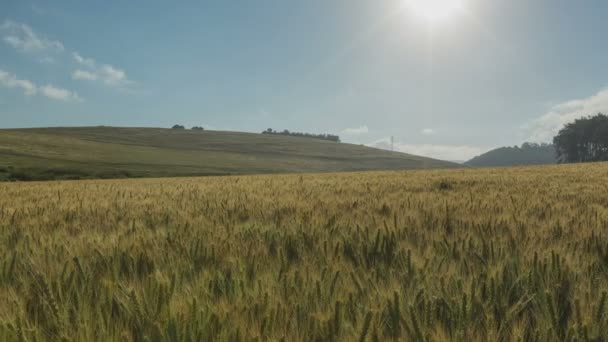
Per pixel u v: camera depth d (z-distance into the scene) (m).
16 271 2.70
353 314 2.00
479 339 1.74
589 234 3.52
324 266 2.60
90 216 5.35
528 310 2.08
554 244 3.17
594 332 1.78
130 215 5.37
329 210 5.34
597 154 173.88
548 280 2.38
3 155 97.44
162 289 2.16
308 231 3.89
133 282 2.40
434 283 2.37
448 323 1.91
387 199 6.44
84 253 3.16
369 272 2.55
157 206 6.38
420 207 5.43
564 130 184.62
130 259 2.89
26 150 108.94
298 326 1.87
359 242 3.40
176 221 4.72
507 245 3.17
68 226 4.53
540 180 11.33
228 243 3.37
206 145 171.12
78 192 10.38
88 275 2.54
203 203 6.64
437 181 11.44
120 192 9.97
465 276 2.51
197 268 2.79
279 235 3.73
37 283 2.36
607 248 2.92
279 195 8.02
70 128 188.12
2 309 2.00
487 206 5.44
